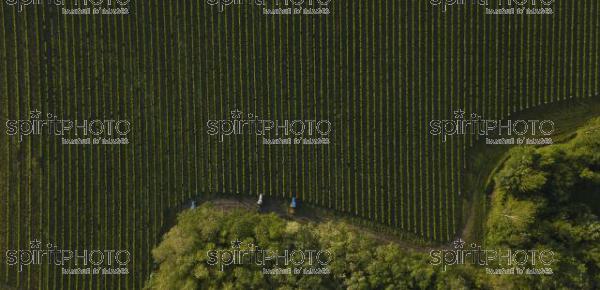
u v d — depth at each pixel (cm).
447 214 3319
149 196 3316
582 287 2994
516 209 3091
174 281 2978
